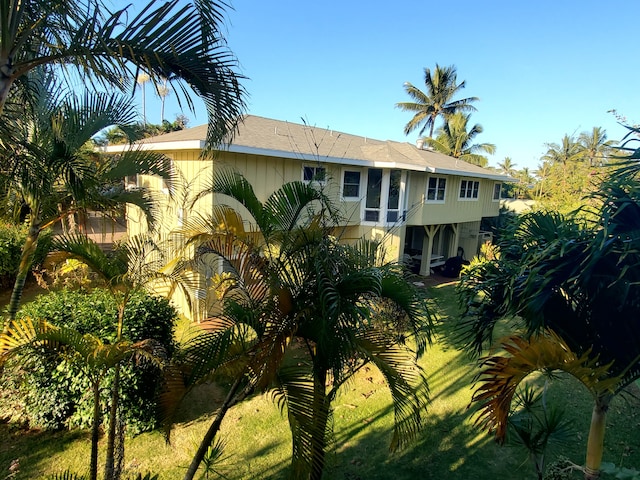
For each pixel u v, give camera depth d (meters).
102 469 4.63
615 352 2.96
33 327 3.37
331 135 15.48
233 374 3.04
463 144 36.34
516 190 32.25
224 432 5.61
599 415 3.50
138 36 2.91
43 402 5.19
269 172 10.70
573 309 3.08
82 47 2.76
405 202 14.79
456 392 7.06
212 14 3.02
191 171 10.17
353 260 3.32
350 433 5.72
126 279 4.05
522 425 4.02
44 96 4.95
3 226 10.97
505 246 3.63
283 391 3.09
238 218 3.66
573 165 17.73
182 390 2.97
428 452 5.36
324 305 2.78
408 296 3.30
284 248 3.37
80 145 5.07
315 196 3.61
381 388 7.04
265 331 3.12
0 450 4.95
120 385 5.15
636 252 2.50
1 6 2.74
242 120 3.91
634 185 2.65
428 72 36.34
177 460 5.00
